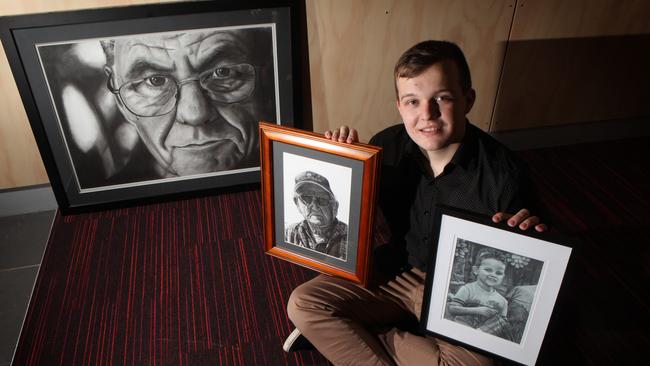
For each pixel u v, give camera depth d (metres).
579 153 2.76
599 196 2.47
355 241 1.56
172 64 2.07
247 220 2.30
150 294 1.97
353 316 1.58
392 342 1.54
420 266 1.58
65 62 1.98
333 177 1.48
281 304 1.93
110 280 2.03
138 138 2.21
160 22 1.97
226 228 2.26
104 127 2.15
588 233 2.25
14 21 1.86
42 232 2.27
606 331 1.82
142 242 2.19
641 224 2.30
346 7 2.10
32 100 2.02
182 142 2.26
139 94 2.10
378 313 1.61
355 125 2.44
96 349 1.78
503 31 2.31
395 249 1.67
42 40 1.92
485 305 1.36
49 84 2.01
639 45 2.51
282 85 2.23
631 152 2.77
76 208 2.31
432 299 1.42
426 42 1.34
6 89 2.02
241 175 2.41
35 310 1.92
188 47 2.05
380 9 2.13
